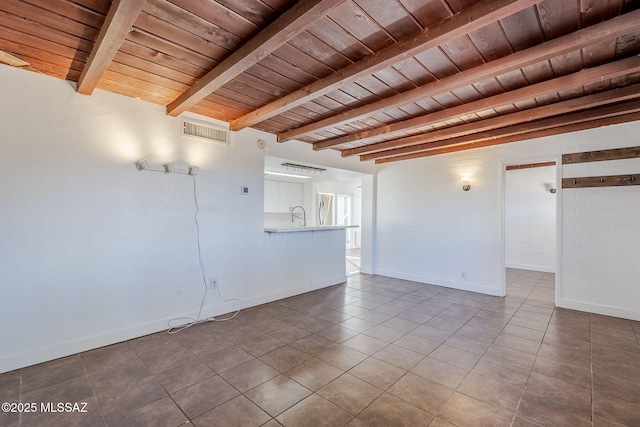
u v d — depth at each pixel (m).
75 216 2.58
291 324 3.29
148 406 1.88
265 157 4.21
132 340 2.85
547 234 6.41
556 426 1.71
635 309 3.41
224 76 2.24
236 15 1.70
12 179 2.31
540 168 6.48
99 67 2.12
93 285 2.67
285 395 2.00
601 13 1.64
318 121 3.56
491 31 1.80
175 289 3.20
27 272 2.37
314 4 1.47
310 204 8.21
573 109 2.85
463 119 3.41
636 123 3.38
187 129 3.29
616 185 3.50
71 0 1.59
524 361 2.46
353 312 3.69
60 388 2.06
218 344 2.77
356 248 10.60
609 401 1.93
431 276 5.18
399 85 2.56
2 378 2.18
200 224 3.40
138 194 2.94
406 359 2.49
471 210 4.71
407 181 5.52
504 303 4.07
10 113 2.29
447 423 1.73
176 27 1.81
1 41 1.98
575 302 3.78
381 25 1.77
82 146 2.62
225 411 1.83
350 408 1.86
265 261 4.07
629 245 3.44
